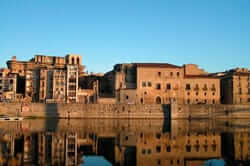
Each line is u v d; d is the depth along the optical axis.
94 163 39.03
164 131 76.50
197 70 153.00
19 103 108.12
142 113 115.94
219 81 138.12
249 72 151.00
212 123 103.12
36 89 135.50
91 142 56.25
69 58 174.38
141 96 131.62
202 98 136.38
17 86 142.50
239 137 65.75
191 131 76.94
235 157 44.75
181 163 40.28
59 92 130.00
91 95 134.62
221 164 40.09
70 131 72.62
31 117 108.50
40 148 48.16
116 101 128.88
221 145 55.19
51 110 110.12
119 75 139.25
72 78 131.62
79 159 41.22
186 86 136.12
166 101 133.38
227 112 121.69
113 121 105.06
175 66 139.50
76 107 112.06
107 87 159.12
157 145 54.00
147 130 78.88
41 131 70.38
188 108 118.38
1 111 106.44
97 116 113.12
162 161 41.06
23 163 37.62
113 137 63.75
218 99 137.38
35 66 161.50
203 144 55.94
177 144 55.41
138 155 44.84
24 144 51.34
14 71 150.25
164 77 134.38
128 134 69.38
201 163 40.53
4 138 57.25
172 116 115.38
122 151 47.88
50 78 132.12
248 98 136.50
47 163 38.00
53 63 168.75
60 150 47.22
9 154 42.84
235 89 135.62
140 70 133.00
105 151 47.56
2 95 130.62
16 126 80.69
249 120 116.94
